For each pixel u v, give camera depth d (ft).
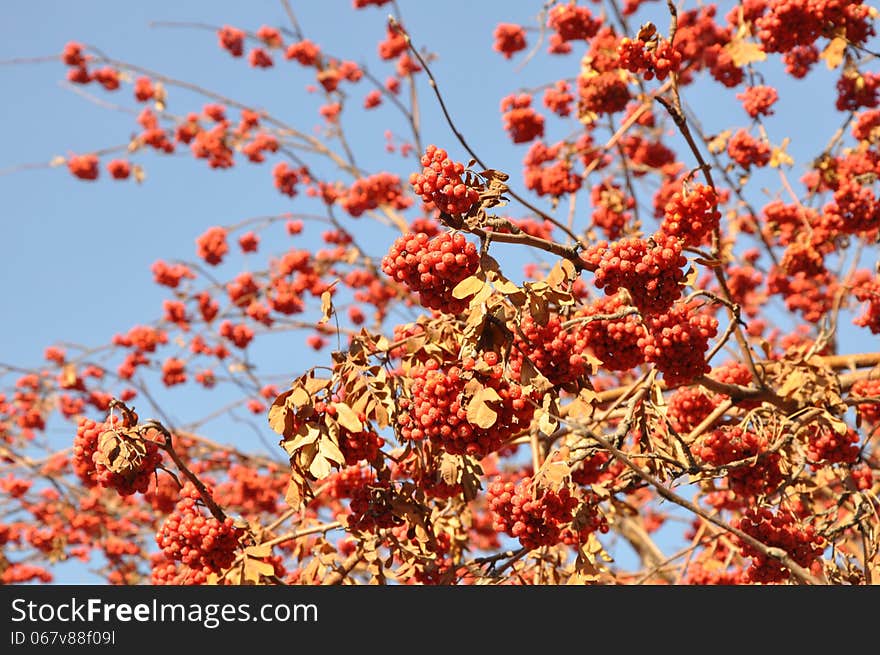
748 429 18.94
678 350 15.34
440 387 13.46
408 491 17.08
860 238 34.68
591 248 14.64
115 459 15.81
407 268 13.48
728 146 28.14
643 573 29.63
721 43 28.40
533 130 30.76
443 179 13.52
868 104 27.25
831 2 23.26
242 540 17.81
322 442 14.97
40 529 38.32
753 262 37.60
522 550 19.15
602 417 19.58
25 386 40.70
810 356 20.31
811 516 17.94
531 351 14.10
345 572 19.26
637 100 28.71
